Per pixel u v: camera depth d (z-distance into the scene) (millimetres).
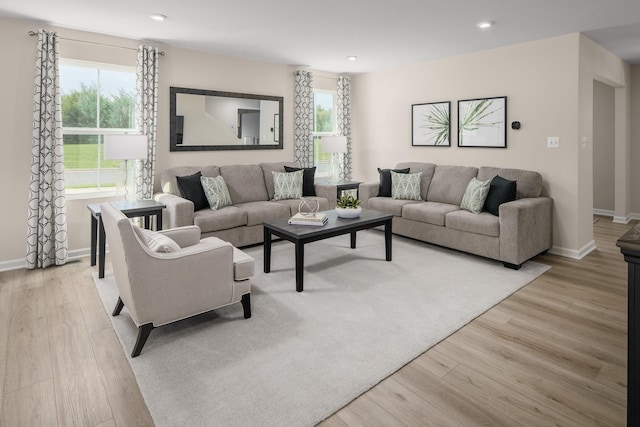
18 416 1763
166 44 4598
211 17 3646
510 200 4086
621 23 3775
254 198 5105
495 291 3225
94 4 3312
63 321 2703
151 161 4492
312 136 6066
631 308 1297
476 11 3459
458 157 5215
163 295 2311
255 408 1812
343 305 2951
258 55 5168
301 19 3703
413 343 2393
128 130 4484
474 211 4234
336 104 6531
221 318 2744
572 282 3461
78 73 4121
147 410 1812
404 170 5414
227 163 5297
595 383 1993
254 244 4656
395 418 1752
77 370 2125
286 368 2135
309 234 3234
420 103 5617
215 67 5047
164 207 3957
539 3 3260
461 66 5082
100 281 3477
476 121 4953
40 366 2156
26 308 2908
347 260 4066
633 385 1304
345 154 6543
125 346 2365
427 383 2008
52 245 3941
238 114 5320
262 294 3168
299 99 5855
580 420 1728
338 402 1852
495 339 2453
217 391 1938
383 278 3527
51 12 3512
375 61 5512
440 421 1729
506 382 2008
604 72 4793
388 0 3201
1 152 3713
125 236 2131
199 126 4973
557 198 4293
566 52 4125
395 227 4941
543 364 2170
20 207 3834
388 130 6121
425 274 3631
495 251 3875
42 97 3764
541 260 4121
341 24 3848
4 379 2033
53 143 3846
